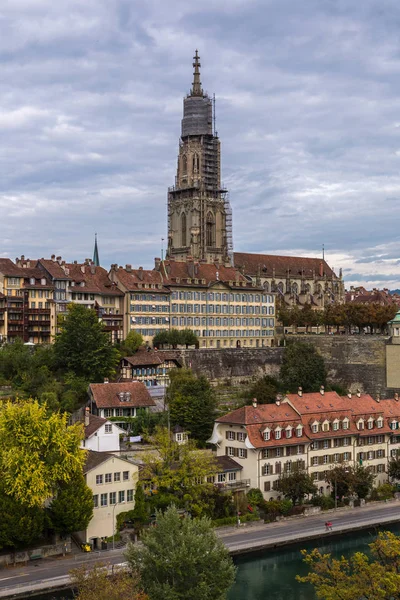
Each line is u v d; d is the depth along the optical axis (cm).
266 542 12519
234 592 10981
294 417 15488
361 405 16950
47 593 10456
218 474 14475
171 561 8962
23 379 18175
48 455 11975
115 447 14825
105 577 9162
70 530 11638
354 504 14925
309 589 11094
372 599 7850
